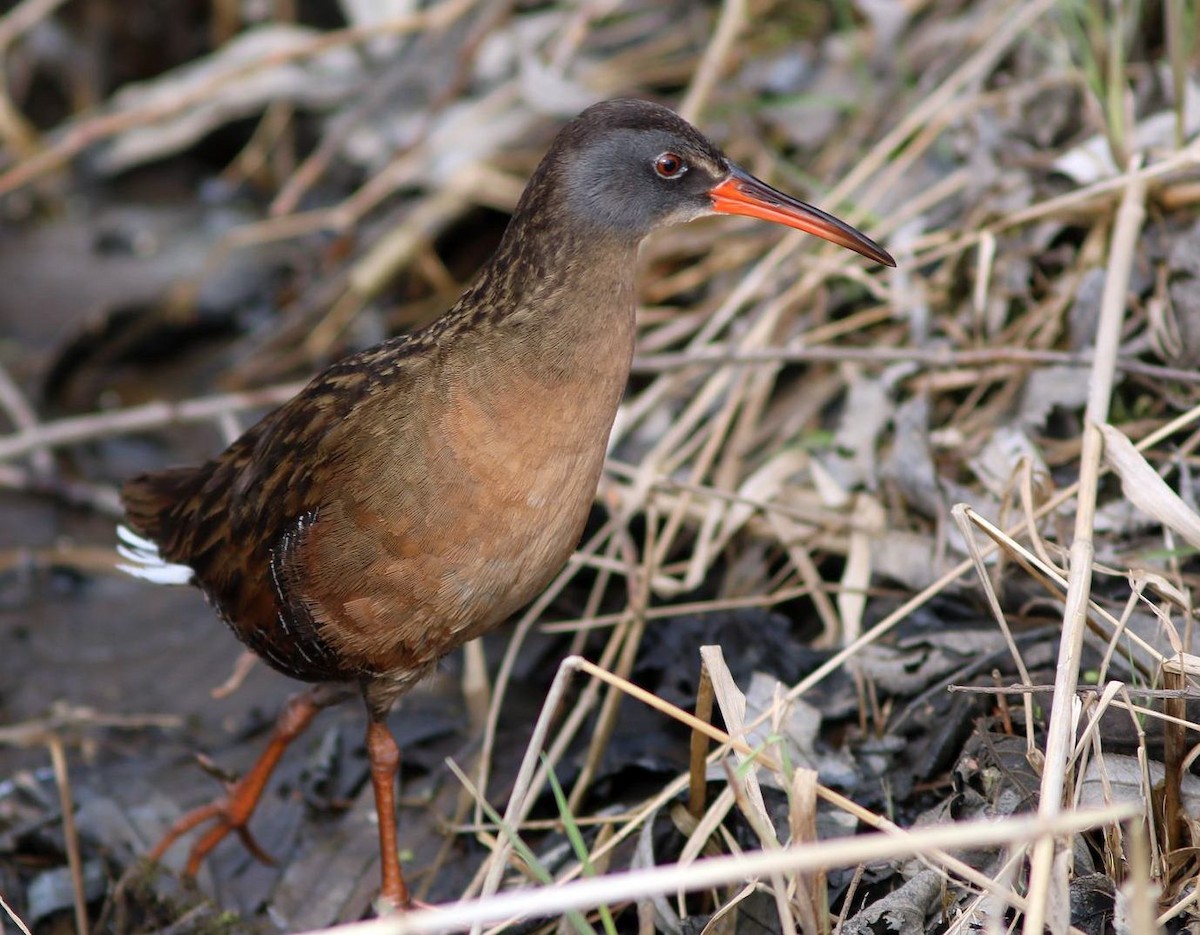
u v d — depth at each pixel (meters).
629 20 12.27
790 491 8.78
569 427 6.48
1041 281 8.94
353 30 11.86
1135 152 8.91
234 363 12.20
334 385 6.88
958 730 7.10
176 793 8.45
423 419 6.43
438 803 8.03
